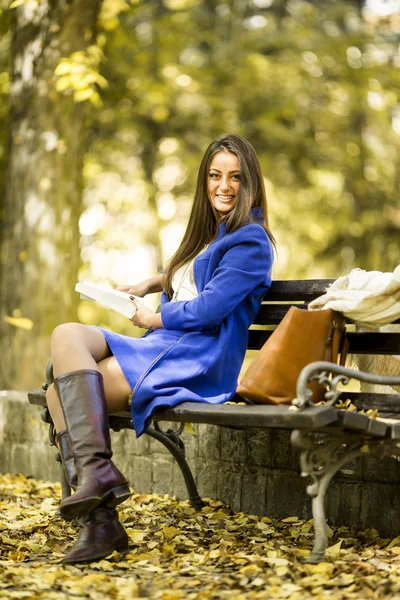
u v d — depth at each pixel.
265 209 7.93
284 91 24.81
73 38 14.51
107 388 7.02
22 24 14.59
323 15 26.25
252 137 25.38
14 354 14.27
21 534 7.60
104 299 7.60
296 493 8.13
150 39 22.97
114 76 21.27
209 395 7.35
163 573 6.21
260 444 8.48
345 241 26.30
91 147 23.50
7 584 5.79
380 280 7.02
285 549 6.75
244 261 7.43
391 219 26.59
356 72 24.88
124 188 24.64
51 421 7.89
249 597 5.57
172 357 7.23
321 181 26.00
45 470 11.12
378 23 26.17
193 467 9.25
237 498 8.69
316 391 6.67
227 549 6.86
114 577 6.06
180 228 25.05
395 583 5.74
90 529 6.47
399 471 7.36
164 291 8.21
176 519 8.30
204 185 8.04
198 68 23.83
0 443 11.68
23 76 14.56
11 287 14.43
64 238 14.53
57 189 14.48
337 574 5.98
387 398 7.01
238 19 25.39
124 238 24.41
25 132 14.52
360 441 6.35
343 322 6.98
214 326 7.54
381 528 7.45
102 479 6.40
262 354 6.79
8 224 14.60
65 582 5.83
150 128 24.44
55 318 14.37
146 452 9.82
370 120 26.16
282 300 7.97
